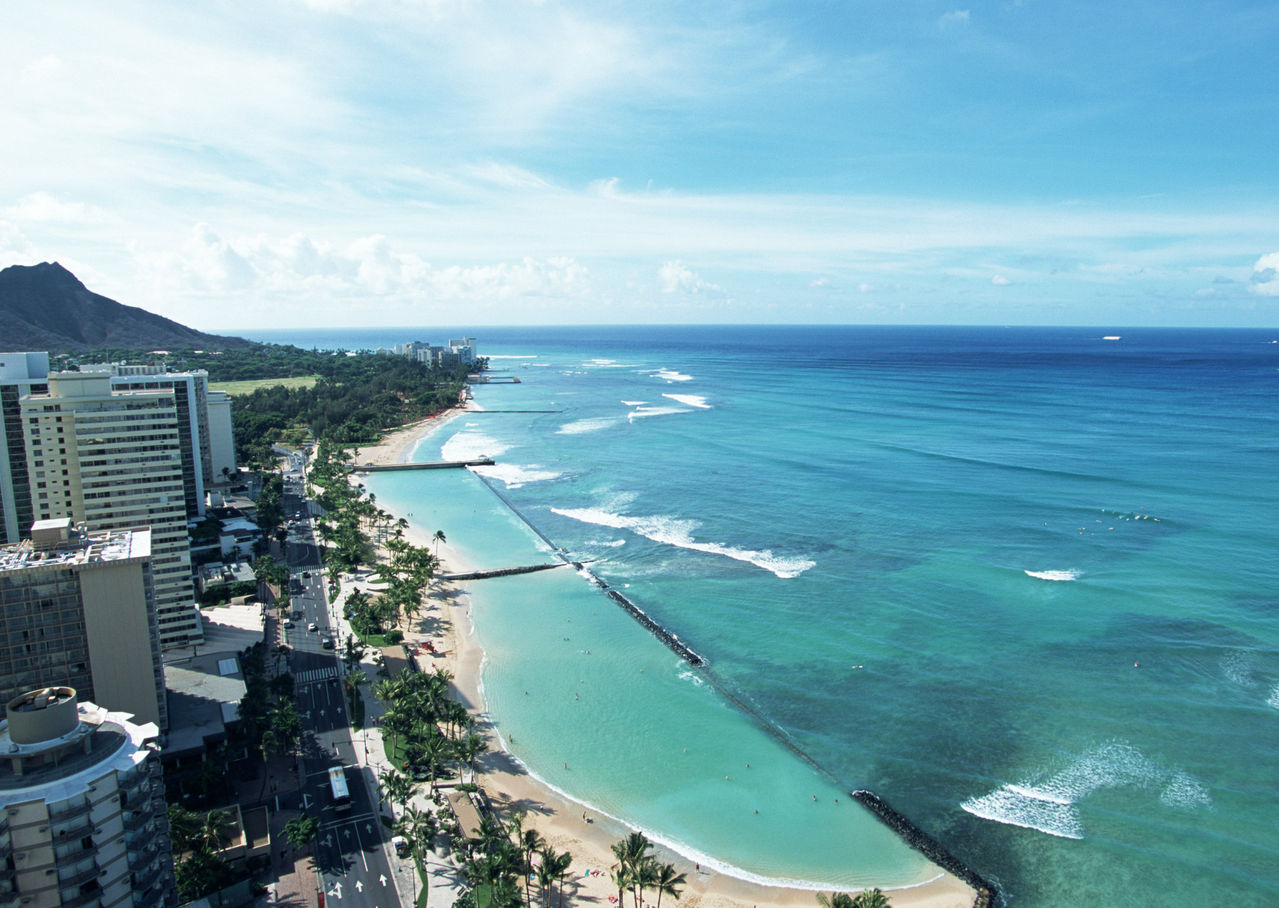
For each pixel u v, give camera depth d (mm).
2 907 47594
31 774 49125
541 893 67625
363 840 73500
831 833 76188
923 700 97938
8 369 120875
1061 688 99312
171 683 97750
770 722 94938
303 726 92688
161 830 56594
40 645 75438
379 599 122375
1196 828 74875
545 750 89750
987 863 71625
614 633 119250
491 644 116188
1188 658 105438
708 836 75938
